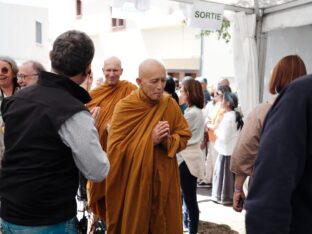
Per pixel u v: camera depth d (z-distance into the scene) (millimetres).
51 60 1475
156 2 3713
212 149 5082
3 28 10023
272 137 1023
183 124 2334
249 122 2025
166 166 2188
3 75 2412
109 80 3029
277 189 984
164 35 12820
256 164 1060
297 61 1859
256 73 4160
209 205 4348
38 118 1374
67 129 1371
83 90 1512
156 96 2152
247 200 1060
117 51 14266
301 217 1036
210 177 5195
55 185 1410
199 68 11758
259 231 994
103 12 14570
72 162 1469
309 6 3461
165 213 2217
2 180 1461
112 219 2219
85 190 2004
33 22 11102
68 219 1475
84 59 1463
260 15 4121
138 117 2213
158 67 2133
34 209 1397
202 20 3709
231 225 3691
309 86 1024
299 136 1000
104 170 1496
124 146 2170
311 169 1027
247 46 4125
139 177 2117
